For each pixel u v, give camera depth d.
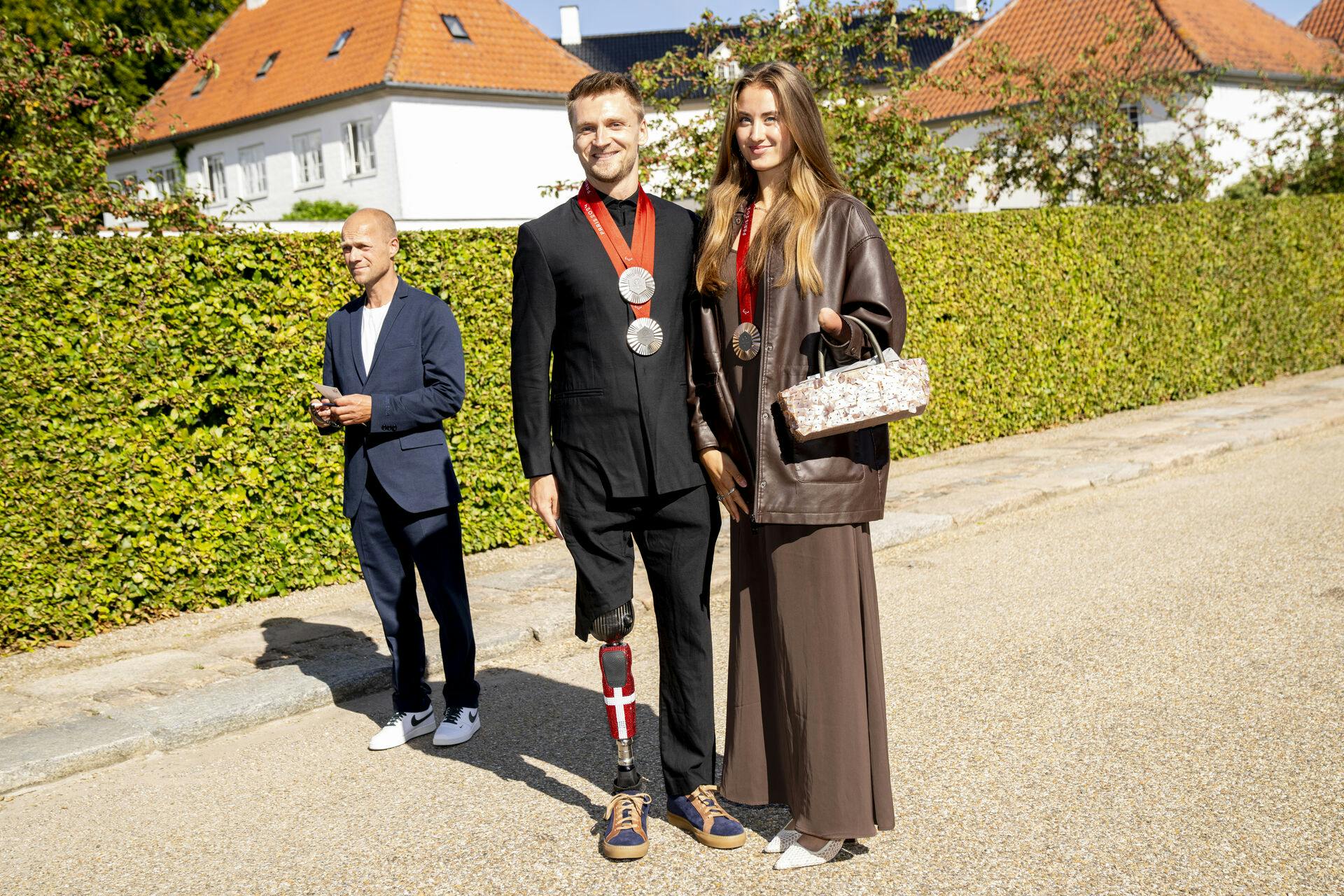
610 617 3.42
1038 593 6.18
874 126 11.33
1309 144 21.44
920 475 9.68
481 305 7.38
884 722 3.26
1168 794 3.62
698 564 3.42
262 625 6.04
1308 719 4.20
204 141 33.62
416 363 4.37
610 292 3.30
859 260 3.14
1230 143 29.12
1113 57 16.31
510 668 5.42
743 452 3.24
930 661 5.11
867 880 3.18
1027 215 11.52
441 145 28.30
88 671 5.34
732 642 3.47
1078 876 3.14
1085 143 15.96
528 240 3.35
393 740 4.45
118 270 5.93
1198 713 4.31
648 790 3.92
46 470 5.75
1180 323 13.51
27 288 5.66
